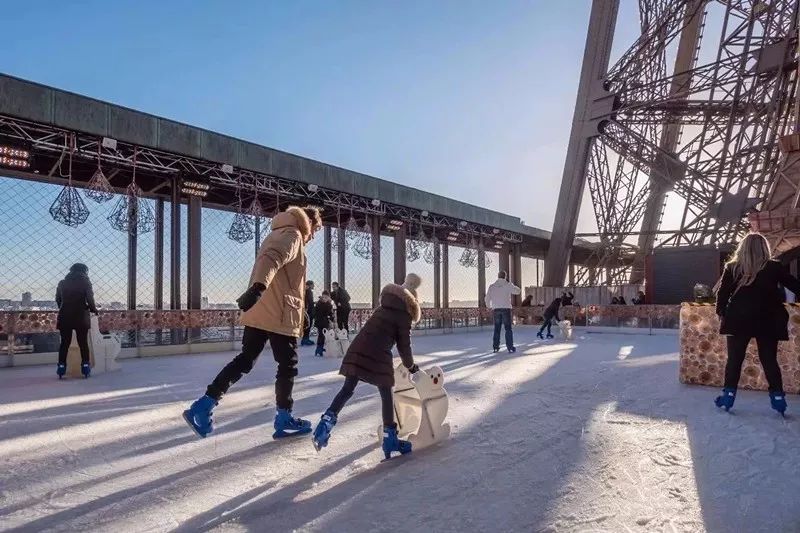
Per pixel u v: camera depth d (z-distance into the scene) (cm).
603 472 316
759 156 2527
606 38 3102
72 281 787
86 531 237
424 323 2041
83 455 359
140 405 548
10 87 1080
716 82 2700
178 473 319
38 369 954
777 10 2495
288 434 407
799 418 466
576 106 3195
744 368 646
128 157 1332
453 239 2430
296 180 1636
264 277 340
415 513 256
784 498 273
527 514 254
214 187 1588
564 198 3212
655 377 744
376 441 392
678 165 2936
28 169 1157
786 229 1242
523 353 1150
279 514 255
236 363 377
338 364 958
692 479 303
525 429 427
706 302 687
